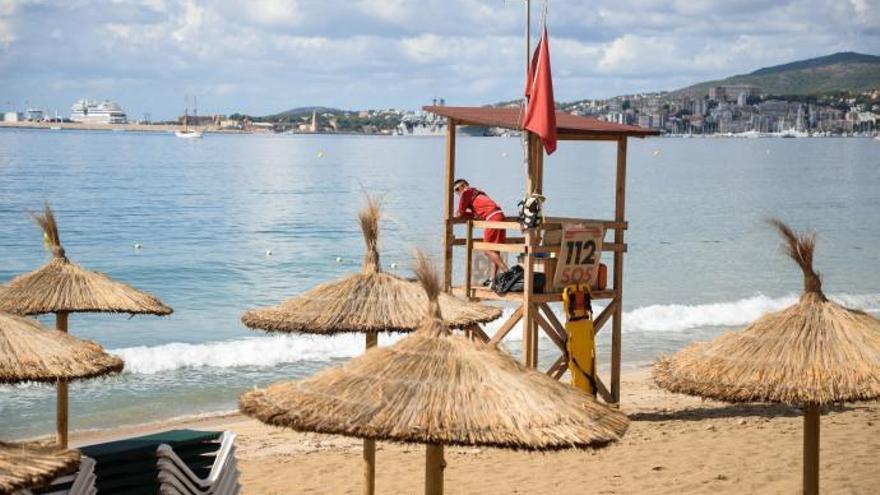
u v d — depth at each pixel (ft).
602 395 48.06
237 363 66.59
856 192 262.06
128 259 119.24
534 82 43.73
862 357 24.34
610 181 286.46
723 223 174.81
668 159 468.34
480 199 46.93
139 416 53.47
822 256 136.15
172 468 25.95
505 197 227.40
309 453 42.65
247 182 250.78
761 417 45.91
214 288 101.09
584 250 45.47
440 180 275.39
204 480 27.48
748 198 235.40
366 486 29.99
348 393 20.04
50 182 231.09
